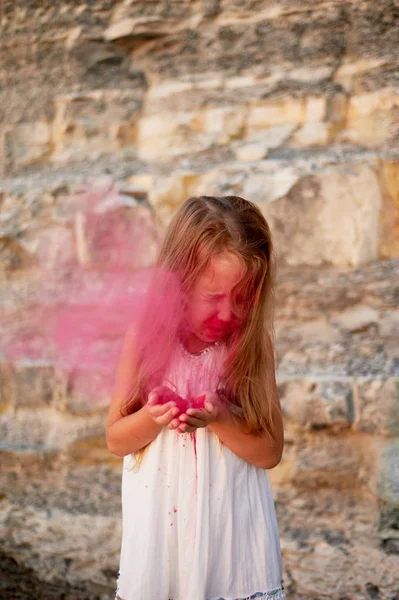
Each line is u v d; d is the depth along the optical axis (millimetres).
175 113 3498
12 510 3215
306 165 3209
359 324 3078
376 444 2863
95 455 3223
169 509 1763
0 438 3277
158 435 1803
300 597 2799
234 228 1776
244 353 1811
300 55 3332
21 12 3648
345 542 2816
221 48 3436
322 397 2871
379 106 3205
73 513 3131
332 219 3135
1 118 3707
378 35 3209
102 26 3572
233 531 1773
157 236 3346
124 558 1807
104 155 3617
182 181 3367
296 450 2938
